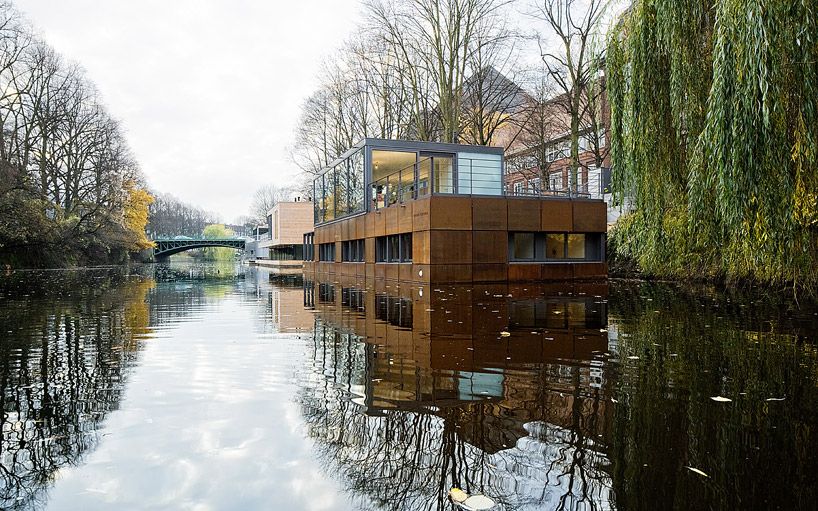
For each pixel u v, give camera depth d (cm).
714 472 292
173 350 652
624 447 327
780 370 520
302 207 5962
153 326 869
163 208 11112
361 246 2494
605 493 269
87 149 4475
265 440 347
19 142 3841
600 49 1086
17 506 261
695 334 732
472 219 1823
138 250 6216
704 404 411
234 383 488
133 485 284
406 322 872
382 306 1136
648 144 955
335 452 327
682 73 877
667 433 351
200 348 663
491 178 2381
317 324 875
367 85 3216
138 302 1306
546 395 437
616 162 1045
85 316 1009
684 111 904
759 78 679
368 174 2348
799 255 770
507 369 529
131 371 540
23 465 310
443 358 584
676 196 963
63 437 354
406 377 501
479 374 510
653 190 978
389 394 445
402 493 271
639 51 954
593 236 2044
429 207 1775
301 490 278
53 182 4372
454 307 1082
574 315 937
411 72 2834
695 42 877
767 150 689
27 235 3453
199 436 354
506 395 439
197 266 5672
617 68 1037
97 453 328
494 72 2897
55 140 4316
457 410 402
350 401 428
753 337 709
